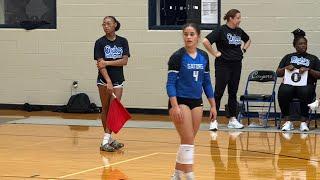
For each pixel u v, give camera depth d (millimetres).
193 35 9977
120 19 22219
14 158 13422
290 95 18109
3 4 23312
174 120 9898
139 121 20266
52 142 15773
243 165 12609
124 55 14547
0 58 23297
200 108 10109
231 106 18578
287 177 11383
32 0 23094
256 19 21219
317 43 20859
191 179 9836
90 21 22469
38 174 11617
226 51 18141
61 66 22828
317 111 20031
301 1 20891
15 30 23094
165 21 22125
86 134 17250
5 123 19562
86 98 22359
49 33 22828
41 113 22312
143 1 22047
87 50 22594
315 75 18156
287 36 21062
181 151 9844
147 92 22234
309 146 15133
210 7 21562
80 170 12047
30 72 23078
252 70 21312
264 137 16750
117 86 14445
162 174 11602
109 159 13289
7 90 23312
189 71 9938
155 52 22094
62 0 22641
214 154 13977
